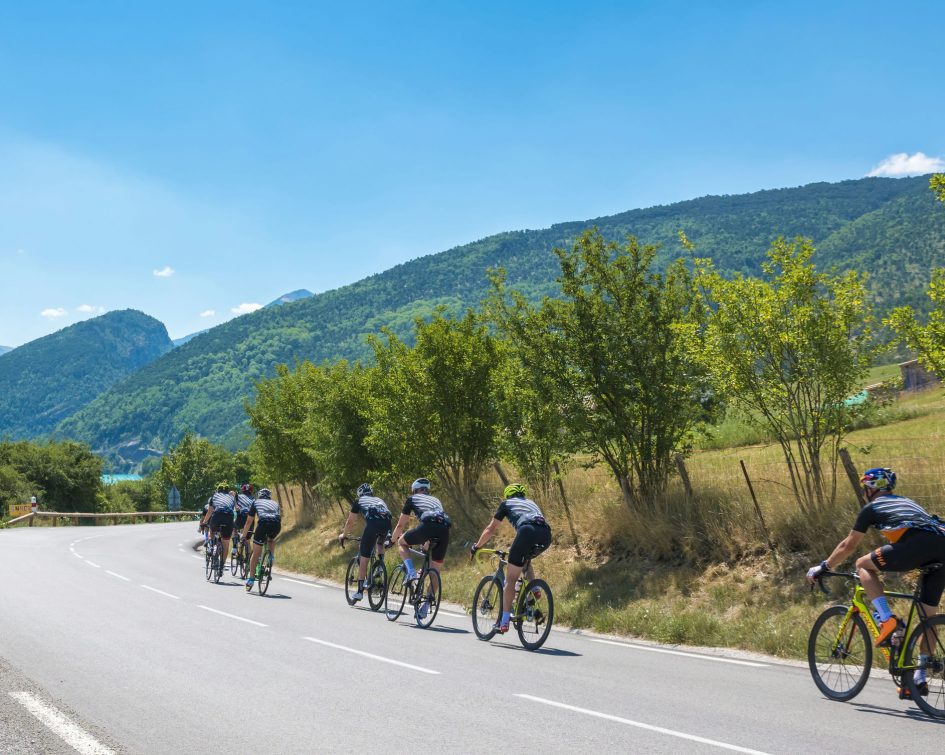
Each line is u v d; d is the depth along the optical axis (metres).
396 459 20.08
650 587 12.34
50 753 5.27
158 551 28.05
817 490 11.86
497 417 18.83
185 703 6.71
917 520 6.50
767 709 6.57
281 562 22.78
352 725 6.04
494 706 6.65
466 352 19.61
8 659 8.53
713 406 14.21
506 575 10.03
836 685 7.04
